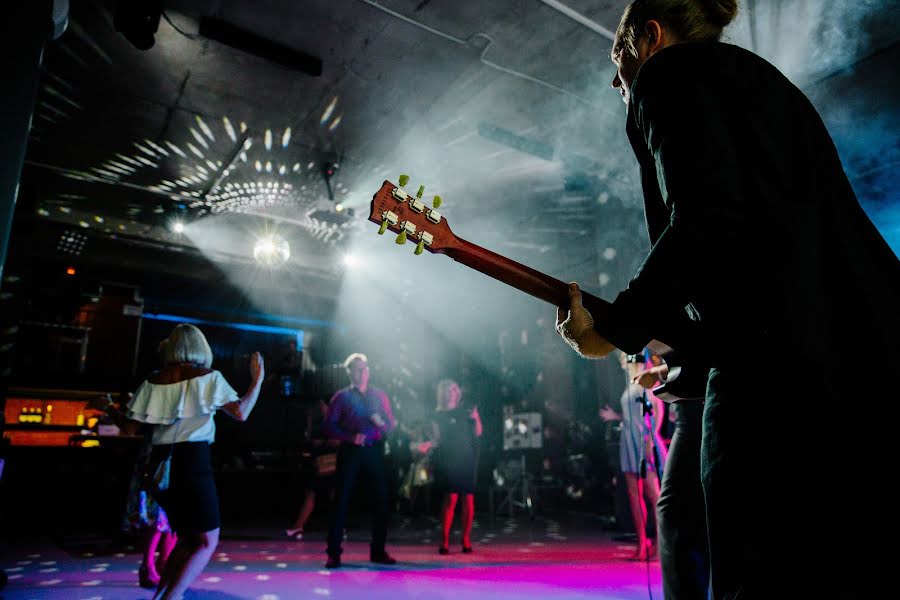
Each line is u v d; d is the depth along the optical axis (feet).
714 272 2.40
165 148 20.57
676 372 3.37
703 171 2.41
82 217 26.48
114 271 30.42
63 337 29.27
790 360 2.26
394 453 30.12
